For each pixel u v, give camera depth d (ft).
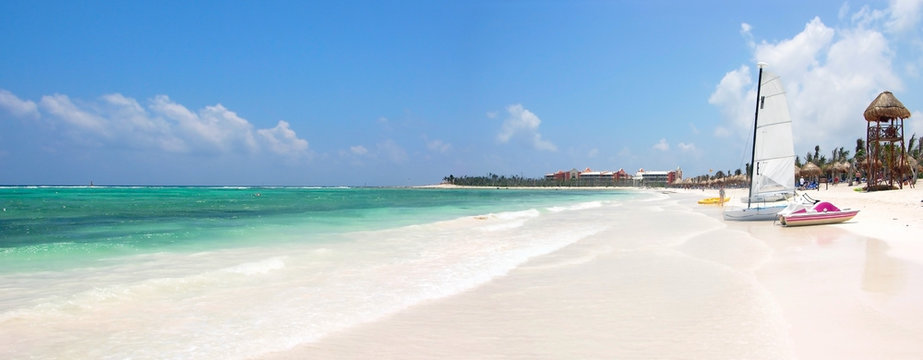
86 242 48.67
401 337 21.21
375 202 169.58
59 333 21.02
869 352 18.38
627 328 22.16
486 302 27.32
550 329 22.22
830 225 69.46
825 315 23.52
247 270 34.83
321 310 25.23
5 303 25.12
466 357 18.74
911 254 42.39
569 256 44.27
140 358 18.45
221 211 105.81
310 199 196.54
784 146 82.74
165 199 177.99
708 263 40.09
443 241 53.93
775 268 37.09
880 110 154.20
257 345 20.04
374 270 36.32
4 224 68.33
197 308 25.13
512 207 134.41
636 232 65.36
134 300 26.37
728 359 17.89
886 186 157.99
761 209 81.46
